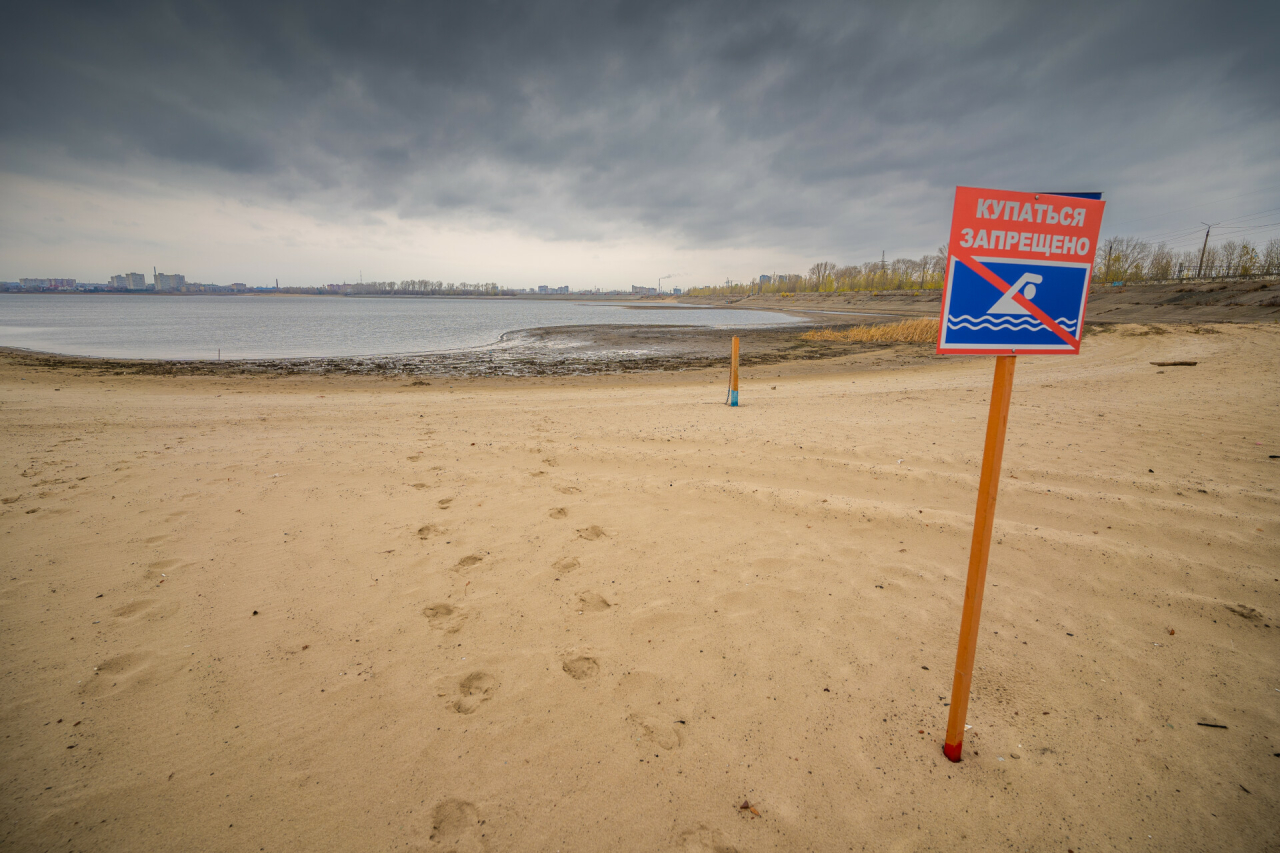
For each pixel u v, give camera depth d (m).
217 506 5.05
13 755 2.33
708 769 2.28
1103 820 2.06
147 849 1.95
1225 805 2.12
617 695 2.71
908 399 10.97
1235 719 2.55
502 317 67.94
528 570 3.93
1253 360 15.15
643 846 1.97
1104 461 6.13
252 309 89.94
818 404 10.59
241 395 13.59
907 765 2.30
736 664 2.93
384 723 2.53
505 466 6.30
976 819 2.07
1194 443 6.82
